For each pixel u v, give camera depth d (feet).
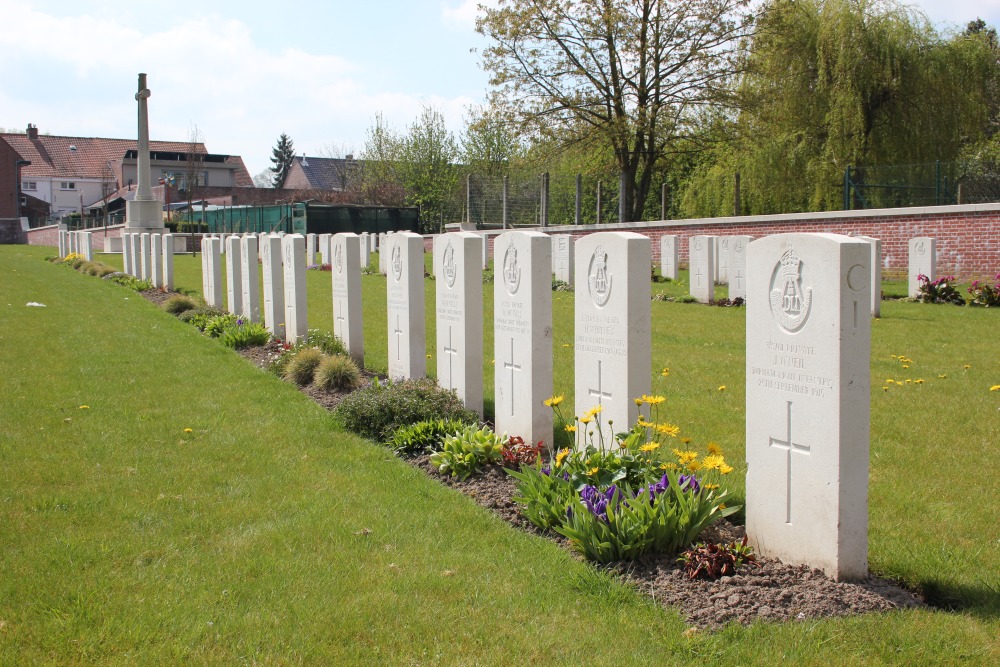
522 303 25.40
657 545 16.79
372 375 36.83
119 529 18.44
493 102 116.67
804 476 16.12
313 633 13.88
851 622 14.06
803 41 110.22
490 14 112.27
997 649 13.19
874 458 23.27
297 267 42.75
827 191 104.58
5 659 13.01
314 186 300.20
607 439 22.97
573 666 12.89
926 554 16.87
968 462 22.82
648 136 114.62
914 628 13.85
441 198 204.95
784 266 16.24
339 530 18.34
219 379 35.29
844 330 15.21
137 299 68.13
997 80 119.03
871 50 104.22
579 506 17.20
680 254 103.30
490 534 18.24
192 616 14.40
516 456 22.79
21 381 34.24
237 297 55.47
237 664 12.96
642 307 22.18
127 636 13.70
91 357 40.29
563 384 33.53
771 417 16.76
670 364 37.99
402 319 33.71
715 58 109.81
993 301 62.39
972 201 90.68
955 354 40.04
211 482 21.76
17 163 239.71
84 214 208.54
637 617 14.43
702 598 15.06
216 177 270.67
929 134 104.83
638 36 109.70
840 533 15.53
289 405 30.60
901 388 32.09
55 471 22.38
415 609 14.69
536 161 121.60
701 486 17.63
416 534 18.17
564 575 16.06
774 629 13.85
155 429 26.99
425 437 25.21
